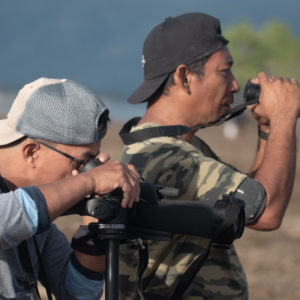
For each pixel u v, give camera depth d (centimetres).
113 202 568
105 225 571
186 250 726
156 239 622
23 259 624
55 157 598
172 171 728
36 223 541
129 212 609
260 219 715
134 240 618
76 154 602
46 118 593
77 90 609
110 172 574
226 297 736
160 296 709
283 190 726
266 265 2150
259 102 796
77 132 596
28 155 601
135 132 768
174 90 794
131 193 580
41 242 704
